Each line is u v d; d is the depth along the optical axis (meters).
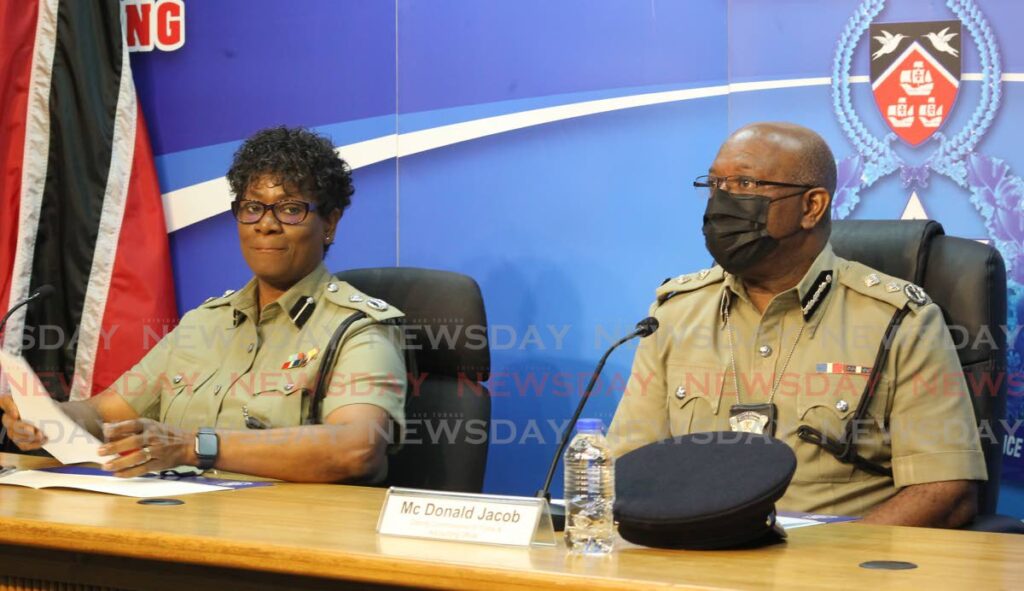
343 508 1.85
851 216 2.90
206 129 3.41
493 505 1.52
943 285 2.31
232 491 2.08
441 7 3.19
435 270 2.74
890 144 2.86
